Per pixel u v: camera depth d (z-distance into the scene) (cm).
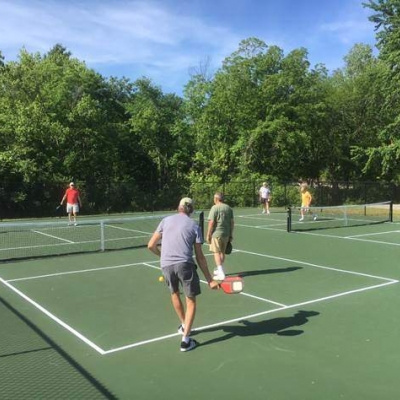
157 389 472
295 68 3722
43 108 3297
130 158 4159
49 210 2903
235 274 1027
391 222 2209
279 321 686
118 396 459
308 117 3738
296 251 1342
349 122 4197
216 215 932
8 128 3080
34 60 3606
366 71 4303
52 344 604
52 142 3272
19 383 491
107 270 1071
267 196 2744
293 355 557
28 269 1089
